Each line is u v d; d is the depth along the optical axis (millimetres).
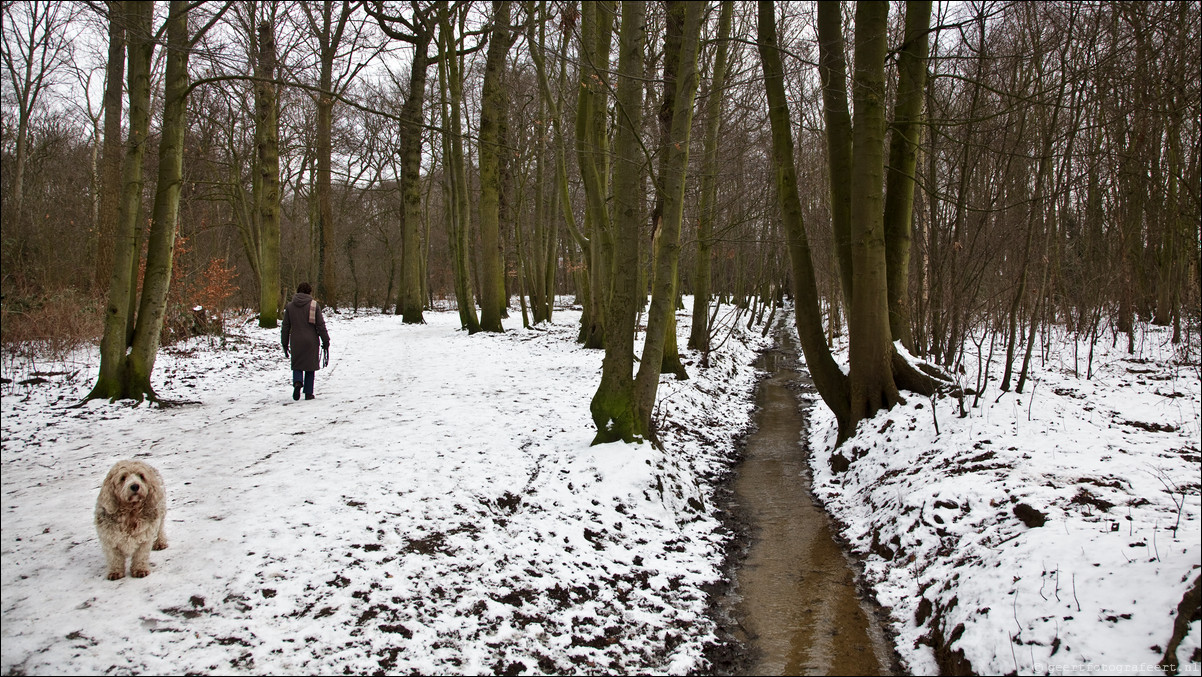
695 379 12969
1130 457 6285
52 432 7742
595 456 7062
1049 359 14125
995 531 5121
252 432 7996
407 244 24219
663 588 5238
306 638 3818
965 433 7250
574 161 19734
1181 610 3262
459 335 19953
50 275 13977
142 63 9148
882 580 5453
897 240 9750
